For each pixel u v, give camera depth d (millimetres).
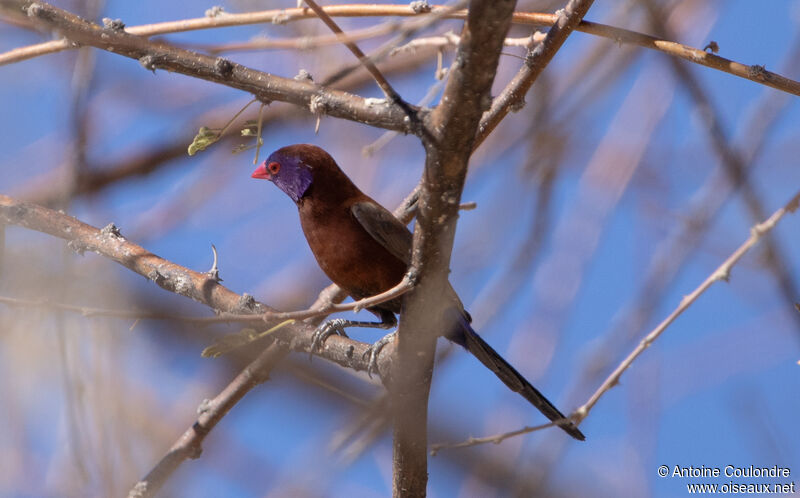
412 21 6113
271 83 6844
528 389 9055
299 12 7668
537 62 8039
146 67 7117
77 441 6102
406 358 7145
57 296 6180
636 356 7859
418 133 5852
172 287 7785
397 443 7613
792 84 7398
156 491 7445
